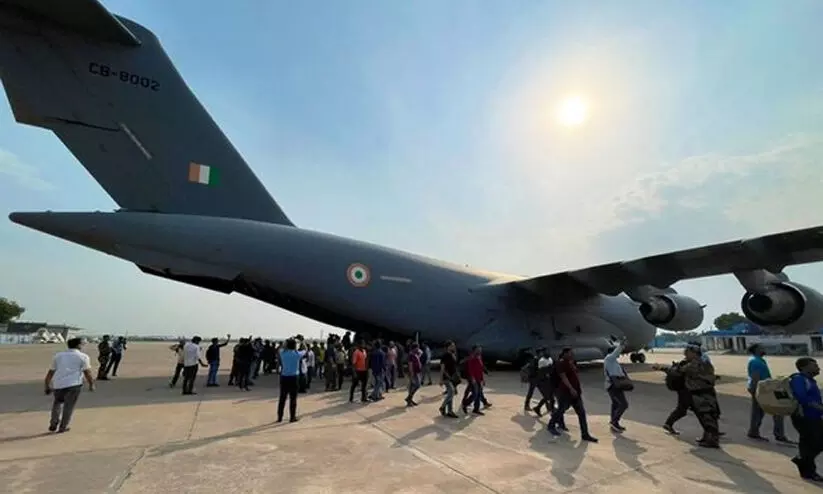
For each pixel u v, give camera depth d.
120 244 9.98
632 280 13.05
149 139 10.33
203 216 10.95
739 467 4.83
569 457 5.09
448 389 7.38
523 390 10.59
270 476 4.26
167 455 4.89
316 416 7.22
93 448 5.14
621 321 17.72
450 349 7.63
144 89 10.23
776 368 19.56
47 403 7.93
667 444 5.77
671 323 14.09
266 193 12.16
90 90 9.66
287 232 12.05
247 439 5.64
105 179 9.94
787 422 7.30
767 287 10.94
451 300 14.26
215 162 11.24
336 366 10.91
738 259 10.77
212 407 7.87
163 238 10.23
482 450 5.31
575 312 16.64
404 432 6.16
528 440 5.84
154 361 20.50
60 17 9.07
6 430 5.97
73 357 6.04
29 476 4.18
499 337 14.79
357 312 12.78
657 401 9.30
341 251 12.77
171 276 10.99
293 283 11.84
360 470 4.48
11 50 8.90
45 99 9.23
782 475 4.58
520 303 15.51
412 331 13.60
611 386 6.59
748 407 8.85
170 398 8.85
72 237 9.73
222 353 30.72
